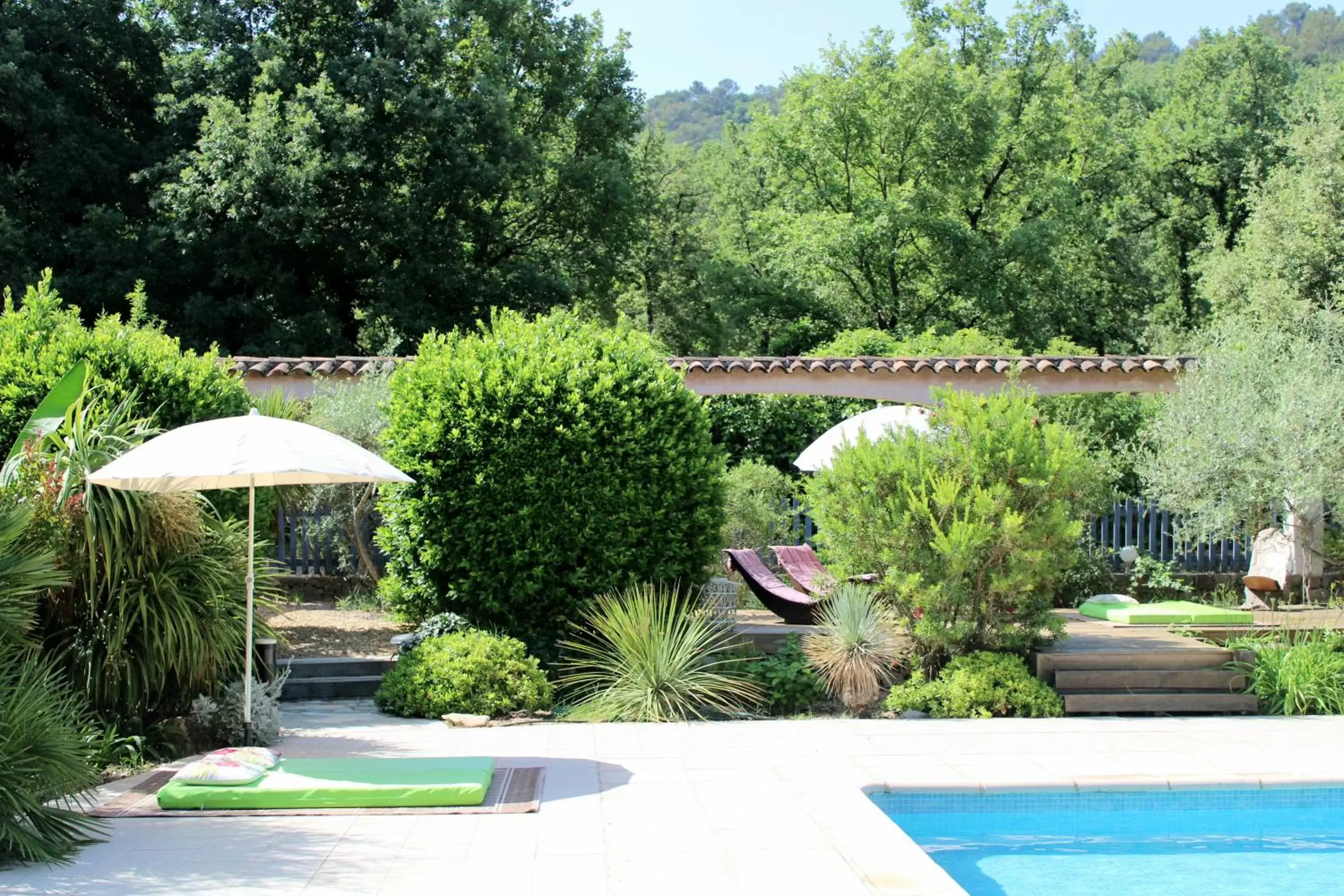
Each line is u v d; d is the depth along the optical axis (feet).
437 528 33.14
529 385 33.45
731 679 30.76
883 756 24.41
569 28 101.60
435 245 84.38
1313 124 80.43
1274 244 79.20
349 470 22.00
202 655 25.41
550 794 20.84
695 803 20.15
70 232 75.72
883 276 103.81
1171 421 40.16
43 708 17.93
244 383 45.32
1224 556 48.34
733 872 16.15
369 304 85.56
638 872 16.14
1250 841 21.70
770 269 111.65
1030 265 101.04
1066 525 31.17
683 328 127.44
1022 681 30.27
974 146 100.89
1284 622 35.19
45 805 17.85
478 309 84.28
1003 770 23.12
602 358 34.94
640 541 33.94
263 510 34.47
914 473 31.89
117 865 16.42
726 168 136.46
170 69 82.23
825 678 31.09
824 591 34.04
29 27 78.79
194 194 74.64
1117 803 22.20
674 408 34.76
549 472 33.17
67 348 32.55
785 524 47.39
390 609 36.73
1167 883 19.22
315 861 16.60
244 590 27.63
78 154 76.28
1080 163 114.62
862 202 99.60
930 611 31.12
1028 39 112.57
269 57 79.20
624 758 24.04
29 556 21.30
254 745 25.03
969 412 32.45
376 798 19.71
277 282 80.48
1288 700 30.37
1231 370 40.06
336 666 32.19
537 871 16.17
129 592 24.44
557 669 32.22
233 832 18.17
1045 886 19.06
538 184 94.94
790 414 55.83
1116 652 31.99
